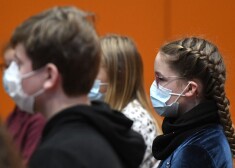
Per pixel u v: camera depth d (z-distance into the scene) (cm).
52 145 261
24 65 280
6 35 920
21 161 220
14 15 928
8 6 926
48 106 283
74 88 278
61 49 271
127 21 940
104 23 935
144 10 939
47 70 276
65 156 256
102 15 934
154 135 493
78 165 255
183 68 445
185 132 441
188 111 444
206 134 431
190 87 446
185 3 945
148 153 480
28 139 431
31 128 434
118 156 285
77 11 290
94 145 266
